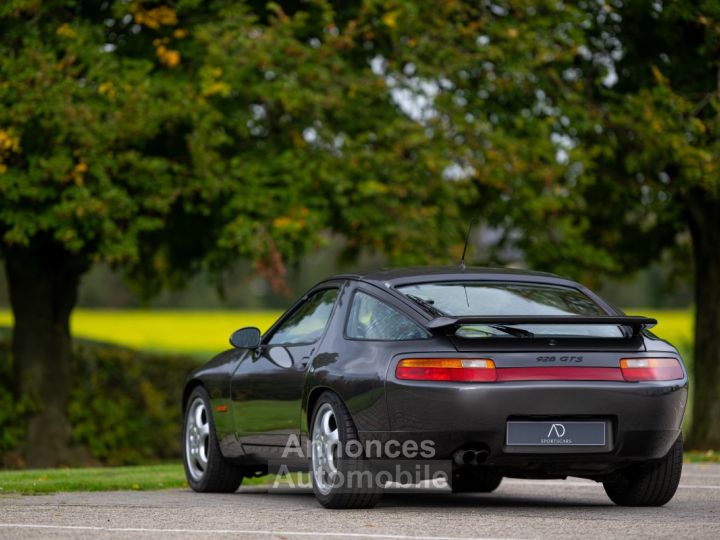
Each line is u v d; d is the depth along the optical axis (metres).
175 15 61.69
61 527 24.28
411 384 25.80
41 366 68.69
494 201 69.62
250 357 32.12
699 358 67.62
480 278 28.88
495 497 32.06
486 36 65.44
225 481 33.56
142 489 35.97
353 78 62.06
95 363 74.94
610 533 23.08
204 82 58.59
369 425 26.34
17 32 58.66
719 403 66.88
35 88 55.78
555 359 26.05
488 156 63.03
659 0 63.53
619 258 75.81
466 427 25.47
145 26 63.72
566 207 69.12
